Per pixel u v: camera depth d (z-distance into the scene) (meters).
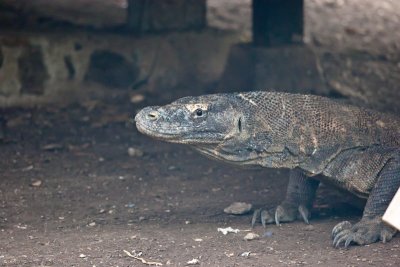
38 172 12.54
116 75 16.45
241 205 10.48
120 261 8.63
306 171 9.41
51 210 10.73
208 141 8.98
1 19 17.16
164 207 10.83
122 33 16.86
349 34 20.41
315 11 22.48
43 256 8.83
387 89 16.44
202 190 11.60
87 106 15.89
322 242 9.16
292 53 16.03
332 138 9.41
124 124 15.09
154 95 16.52
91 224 10.08
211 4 22.42
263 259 8.60
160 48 16.61
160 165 12.89
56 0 19.62
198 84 16.72
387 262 8.45
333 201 11.01
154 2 16.78
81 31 16.66
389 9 23.16
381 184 9.24
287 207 9.95
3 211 10.69
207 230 9.70
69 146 13.89
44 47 15.95
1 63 15.73
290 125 9.27
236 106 9.12
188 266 8.45
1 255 8.90
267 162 9.25
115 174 12.43
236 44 16.52
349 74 16.86
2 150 13.62
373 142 9.54
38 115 15.43
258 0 16.23
